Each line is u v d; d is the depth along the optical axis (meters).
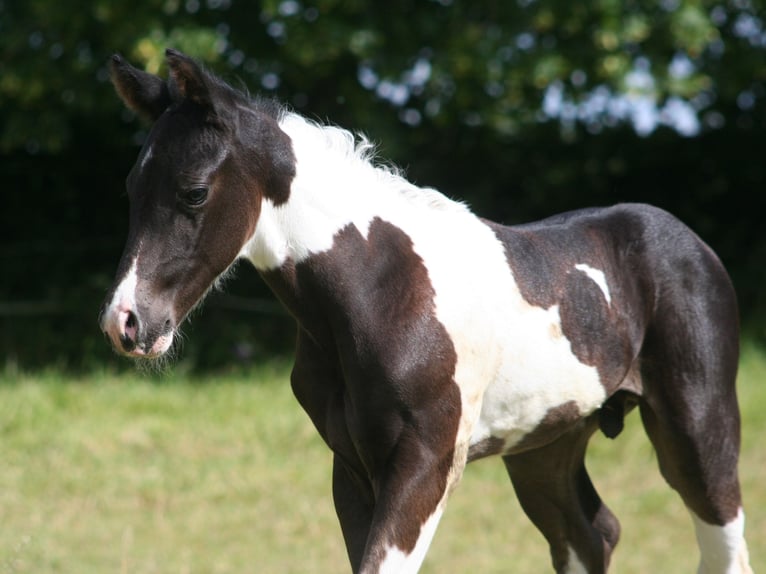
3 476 10.98
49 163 17.36
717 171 18.41
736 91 15.94
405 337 5.50
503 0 14.83
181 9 14.60
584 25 14.91
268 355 16.42
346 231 5.57
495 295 5.89
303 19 14.30
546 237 6.43
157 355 5.13
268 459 11.91
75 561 8.94
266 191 5.43
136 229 5.16
